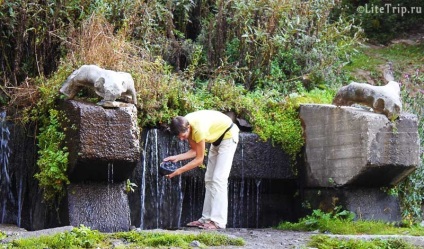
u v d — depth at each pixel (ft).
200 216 27.55
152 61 30.63
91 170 22.91
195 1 34.99
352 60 39.83
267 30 33.27
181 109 27.27
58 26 30.04
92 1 30.71
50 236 19.56
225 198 25.14
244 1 33.12
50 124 24.30
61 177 23.18
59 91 24.30
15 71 29.40
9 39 30.07
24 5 29.40
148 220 26.40
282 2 33.42
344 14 41.96
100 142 22.58
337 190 26.73
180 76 30.96
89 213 22.99
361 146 25.53
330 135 27.04
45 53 30.04
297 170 28.58
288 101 29.22
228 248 20.04
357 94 26.17
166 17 32.83
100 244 19.54
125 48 28.07
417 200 28.99
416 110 30.22
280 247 20.68
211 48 33.06
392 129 25.54
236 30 33.55
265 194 28.66
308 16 34.63
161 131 26.71
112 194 23.43
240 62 33.09
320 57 34.01
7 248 18.52
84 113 22.52
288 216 28.94
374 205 26.55
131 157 22.86
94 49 26.63
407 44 43.27
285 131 28.35
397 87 26.58
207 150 27.25
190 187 27.35
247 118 28.50
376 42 43.78
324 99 30.09
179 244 19.89
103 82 22.94
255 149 27.91
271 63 33.06
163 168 23.95
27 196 25.68
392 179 26.35
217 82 29.63
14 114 26.32
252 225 28.27
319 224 25.59
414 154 25.82
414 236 22.75
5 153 26.07
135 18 31.07
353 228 24.75
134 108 23.27
